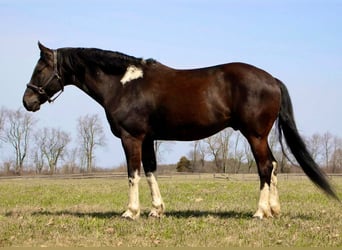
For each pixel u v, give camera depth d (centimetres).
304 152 907
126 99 913
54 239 761
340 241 739
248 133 884
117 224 864
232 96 879
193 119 888
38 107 993
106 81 941
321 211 1079
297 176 4003
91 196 1797
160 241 743
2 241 751
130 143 911
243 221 882
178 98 888
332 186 903
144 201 1549
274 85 888
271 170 896
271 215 905
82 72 966
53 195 1862
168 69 930
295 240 742
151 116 909
